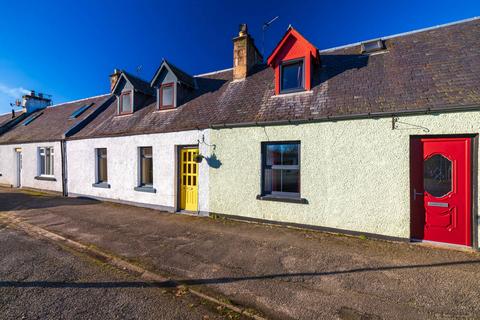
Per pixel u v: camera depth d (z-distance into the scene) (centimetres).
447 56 605
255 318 289
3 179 1520
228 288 351
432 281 360
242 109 755
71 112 1498
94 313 299
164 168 855
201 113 837
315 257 450
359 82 646
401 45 719
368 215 552
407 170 517
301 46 706
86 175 1089
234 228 635
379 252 469
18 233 606
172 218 745
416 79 579
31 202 1000
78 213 811
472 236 486
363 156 557
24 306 312
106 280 379
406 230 518
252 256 458
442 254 454
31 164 1352
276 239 548
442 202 509
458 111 479
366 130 554
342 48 845
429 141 515
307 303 314
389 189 532
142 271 405
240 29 942
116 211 841
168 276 386
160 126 880
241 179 707
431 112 496
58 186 1205
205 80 1064
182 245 517
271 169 686
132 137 939
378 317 285
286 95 719
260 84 834
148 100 1130
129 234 590
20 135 1484
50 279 381
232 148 720
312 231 604
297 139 628
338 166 582
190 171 823
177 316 293
